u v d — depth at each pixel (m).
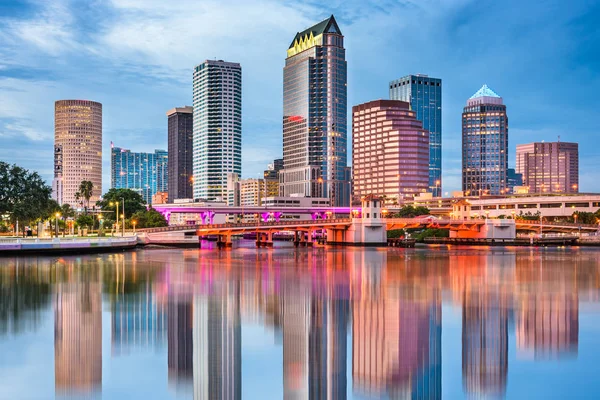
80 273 109.12
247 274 112.62
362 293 84.69
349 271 121.06
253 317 64.69
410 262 147.62
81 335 55.59
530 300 78.44
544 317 65.50
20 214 169.62
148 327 59.25
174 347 51.44
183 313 67.00
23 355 48.62
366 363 46.88
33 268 117.44
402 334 56.53
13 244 149.75
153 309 69.62
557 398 39.25
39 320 62.41
